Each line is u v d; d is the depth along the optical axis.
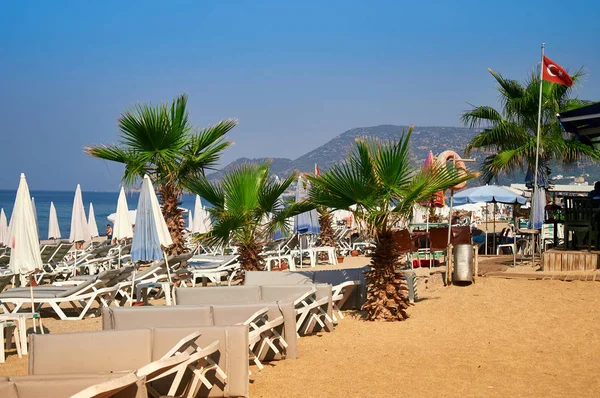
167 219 15.16
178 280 13.93
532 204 13.94
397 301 10.27
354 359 8.09
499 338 8.95
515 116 22.16
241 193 12.34
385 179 10.06
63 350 5.89
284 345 8.01
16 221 9.42
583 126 13.90
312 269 18.14
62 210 73.50
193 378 6.12
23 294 10.84
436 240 14.55
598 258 12.40
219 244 12.93
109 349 5.93
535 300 10.80
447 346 8.64
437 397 6.51
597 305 10.27
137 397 4.99
